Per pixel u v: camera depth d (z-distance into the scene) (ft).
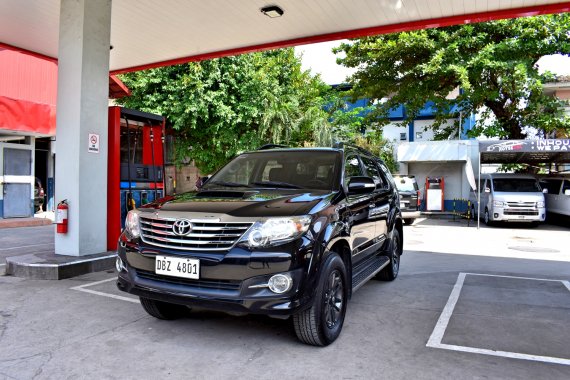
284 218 11.08
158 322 14.05
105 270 21.74
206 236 11.19
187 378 10.14
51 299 16.57
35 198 52.70
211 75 49.29
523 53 52.85
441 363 11.27
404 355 11.75
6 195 43.88
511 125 60.13
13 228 40.52
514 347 12.51
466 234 43.24
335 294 12.67
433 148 66.54
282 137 55.31
